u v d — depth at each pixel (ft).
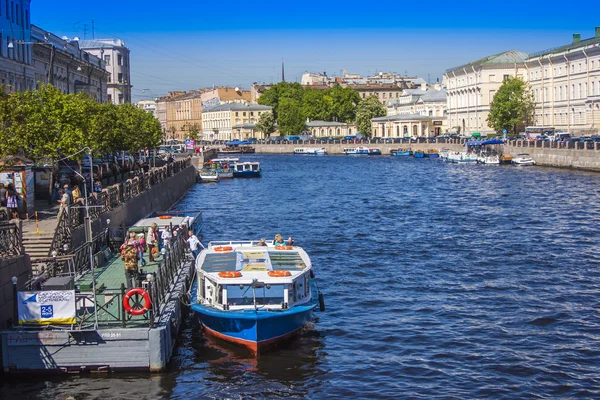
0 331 73.56
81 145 150.71
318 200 235.40
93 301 76.13
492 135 446.60
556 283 112.27
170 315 80.94
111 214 131.13
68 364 74.54
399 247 143.84
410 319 95.25
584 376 76.18
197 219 151.84
